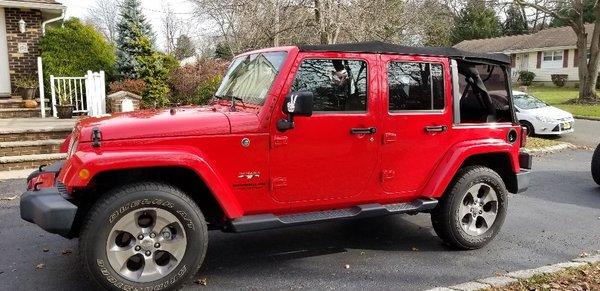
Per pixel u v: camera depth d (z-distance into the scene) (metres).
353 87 4.08
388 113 4.22
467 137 4.66
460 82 4.87
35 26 13.66
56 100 12.56
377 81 4.16
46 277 4.00
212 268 4.25
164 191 3.50
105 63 15.61
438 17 20.72
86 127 3.54
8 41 13.23
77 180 3.25
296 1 12.02
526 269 4.26
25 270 4.14
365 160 4.17
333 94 4.01
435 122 4.46
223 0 12.41
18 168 8.31
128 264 3.60
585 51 24.97
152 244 3.53
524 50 38.75
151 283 3.51
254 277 4.06
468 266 4.35
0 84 13.29
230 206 3.66
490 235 4.80
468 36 46.69
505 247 4.88
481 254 4.67
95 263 3.36
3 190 6.95
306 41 12.15
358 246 4.85
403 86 4.31
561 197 7.19
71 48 14.33
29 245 4.76
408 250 4.75
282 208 3.94
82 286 3.83
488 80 4.93
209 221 4.03
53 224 3.33
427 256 4.59
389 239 5.07
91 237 3.35
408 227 5.47
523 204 6.72
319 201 4.05
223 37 13.65
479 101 4.98
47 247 4.71
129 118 3.73
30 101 12.28
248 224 3.76
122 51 21.38
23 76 13.55
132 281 3.48
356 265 4.35
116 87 16.16
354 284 3.93
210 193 3.77
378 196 4.29
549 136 15.00
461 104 4.90
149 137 3.49
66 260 4.38
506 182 5.13
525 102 15.45
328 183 4.05
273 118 3.78
